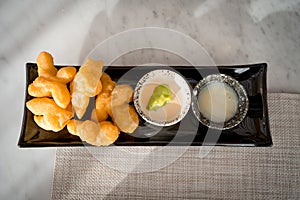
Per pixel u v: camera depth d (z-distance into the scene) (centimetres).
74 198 39
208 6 46
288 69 43
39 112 38
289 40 44
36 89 38
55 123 37
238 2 45
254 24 45
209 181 39
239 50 44
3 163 41
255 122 39
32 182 41
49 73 39
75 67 40
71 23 45
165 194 39
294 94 41
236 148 40
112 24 45
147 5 46
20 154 41
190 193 39
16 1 46
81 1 46
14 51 45
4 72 44
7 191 41
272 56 44
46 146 38
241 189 39
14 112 43
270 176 39
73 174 40
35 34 45
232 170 40
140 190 39
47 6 46
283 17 45
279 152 40
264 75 40
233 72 40
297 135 40
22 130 39
